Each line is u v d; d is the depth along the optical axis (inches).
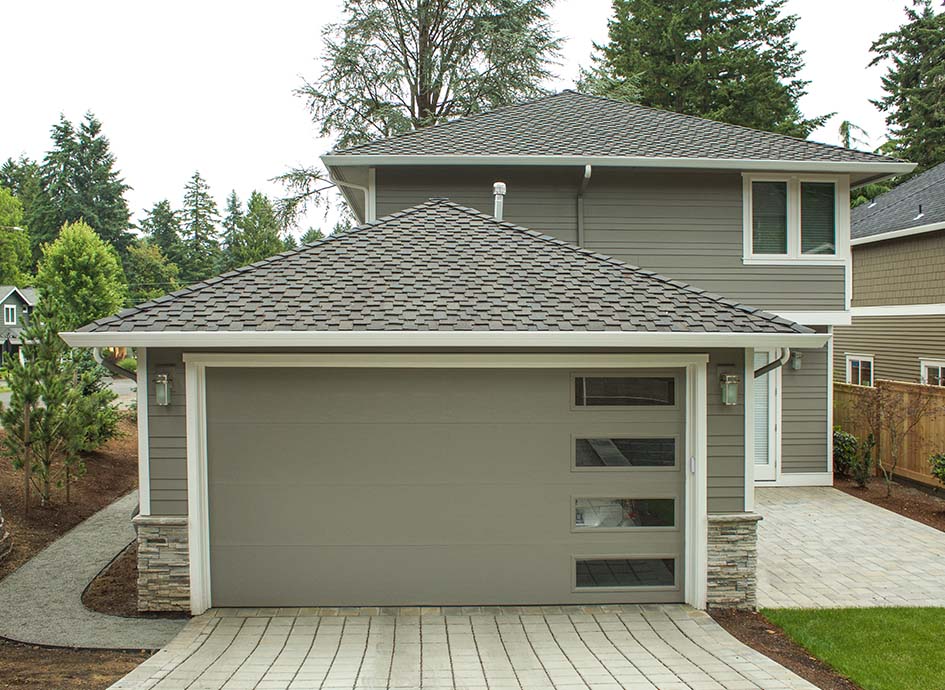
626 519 279.6
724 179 475.8
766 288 478.0
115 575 308.8
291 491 272.5
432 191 470.6
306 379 273.0
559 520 276.8
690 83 1099.3
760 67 1105.4
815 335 257.3
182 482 265.4
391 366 272.5
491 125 523.8
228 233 2464.3
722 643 241.3
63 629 249.4
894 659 230.8
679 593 279.7
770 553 355.6
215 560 271.6
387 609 271.6
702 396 273.6
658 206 474.6
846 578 317.4
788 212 478.6
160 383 261.3
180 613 264.5
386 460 274.4
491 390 276.1
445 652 230.8
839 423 587.8
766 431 509.0
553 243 328.8
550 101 595.5
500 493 276.5
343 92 860.0
